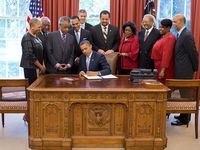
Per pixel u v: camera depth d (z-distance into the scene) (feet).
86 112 10.59
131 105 10.32
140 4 18.76
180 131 12.84
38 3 18.39
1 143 11.32
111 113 10.61
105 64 12.87
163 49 13.39
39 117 10.34
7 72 20.15
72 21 14.51
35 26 13.05
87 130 10.71
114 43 15.19
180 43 13.03
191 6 18.62
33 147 10.52
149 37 14.32
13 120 14.24
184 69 13.12
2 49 19.93
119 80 11.84
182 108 11.64
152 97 10.30
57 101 10.27
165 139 10.70
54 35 13.58
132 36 14.66
